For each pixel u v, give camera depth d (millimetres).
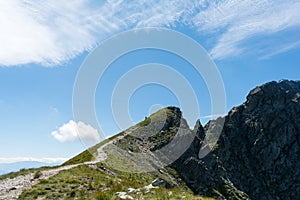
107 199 20406
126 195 21016
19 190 24609
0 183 28609
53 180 27359
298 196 178375
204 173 99062
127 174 45469
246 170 186250
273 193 180750
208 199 22578
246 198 114125
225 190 111625
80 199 21125
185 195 21984
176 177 82375
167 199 20469
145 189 23953
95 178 30844
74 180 27438
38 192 23266
